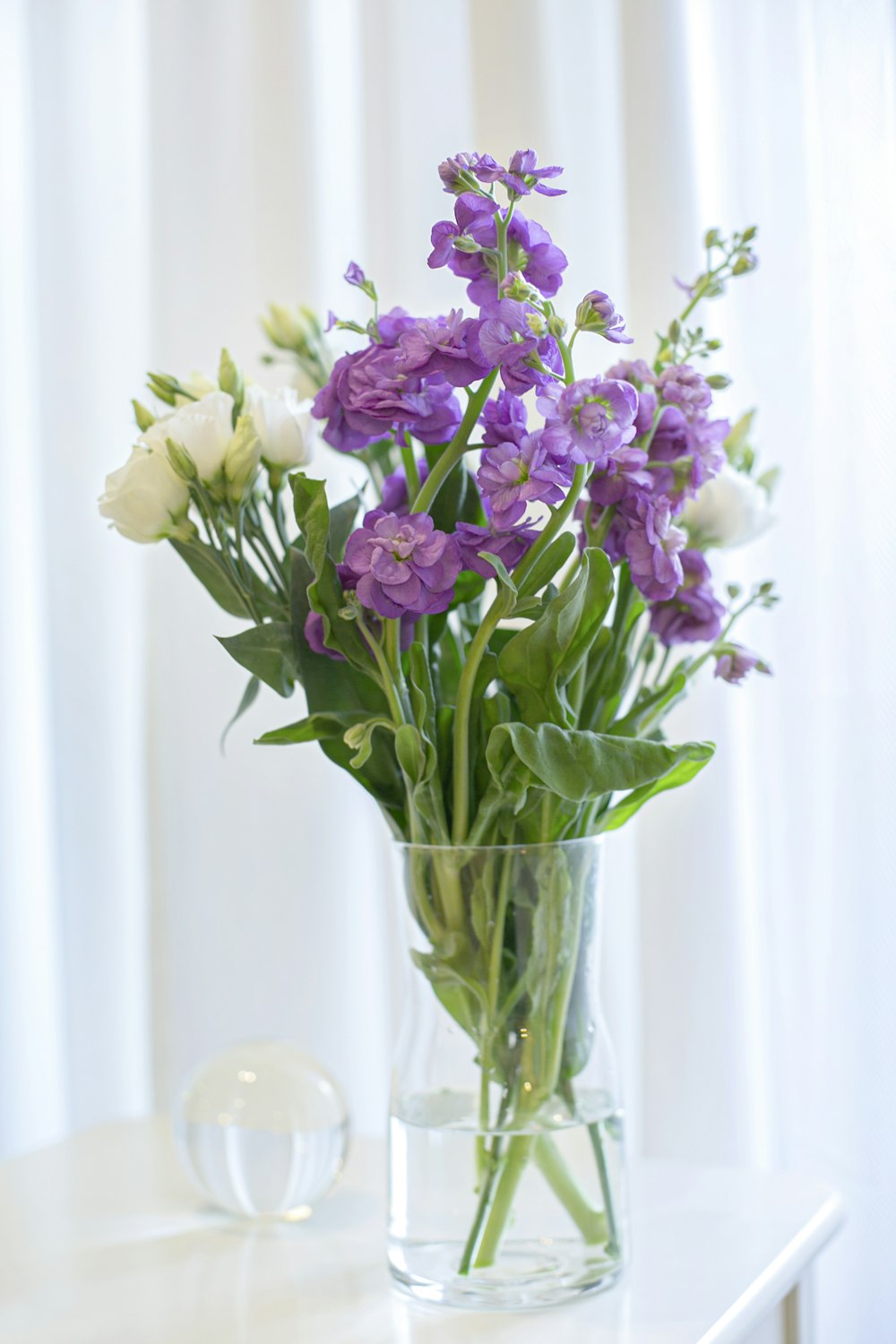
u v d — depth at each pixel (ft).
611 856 5.75
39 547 7.04
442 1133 4.13
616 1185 4.21
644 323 5.42
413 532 3.82
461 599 4.12
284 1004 6.05
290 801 6.04
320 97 6.09
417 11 5.87
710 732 5.44
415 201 5.86
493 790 4.01
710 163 5.58
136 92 6.86
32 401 7.12
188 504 4.07
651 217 5.40
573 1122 4.15
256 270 6.00
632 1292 4.25
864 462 5.38
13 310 7.24
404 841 4.18
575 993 4.13
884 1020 5.40
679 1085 5.47
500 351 3.77
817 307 5.44
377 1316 4.19
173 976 6.19
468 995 4.10
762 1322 4.42
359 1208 4.75
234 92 6.08
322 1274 4.39
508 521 3.80
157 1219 4.70
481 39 5.58
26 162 7.12
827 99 5.38
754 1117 5.55
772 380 5.48
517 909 4.06
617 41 5.53
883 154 5.34
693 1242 4.47
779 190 5.47
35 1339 4.15
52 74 6.58
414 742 3.95
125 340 6.86
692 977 5.45
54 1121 7.52
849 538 5.39
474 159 3.83
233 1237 4.59
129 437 6.84
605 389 3.76
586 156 5.73
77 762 6.66
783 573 5.48
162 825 6.28
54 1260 4.49
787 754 5.49
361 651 3.98
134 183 6.88
